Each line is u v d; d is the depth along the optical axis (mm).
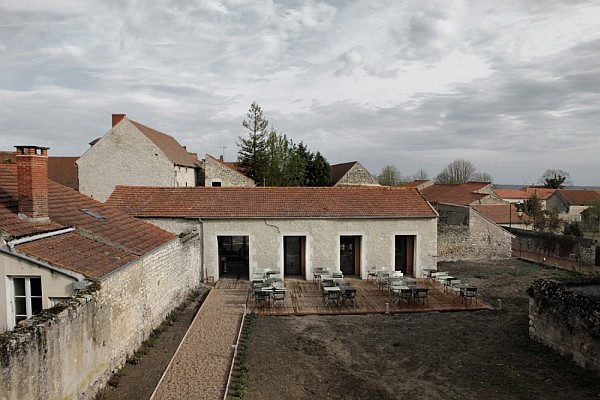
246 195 22406
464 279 22078
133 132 33812
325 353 12586
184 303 17344
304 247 21594
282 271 21062
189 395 9891
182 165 35750
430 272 20594
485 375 11242
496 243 27781
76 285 9695
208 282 20672
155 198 22125
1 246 9594
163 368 11375
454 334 14188
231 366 11375
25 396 7043
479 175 90375
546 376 11156
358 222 21406
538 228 38219
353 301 17672
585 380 10906
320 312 16266
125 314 11516
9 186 12211
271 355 12344
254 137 47781
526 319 15727
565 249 27938
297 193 22766
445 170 92562
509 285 20828
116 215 15578
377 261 21594
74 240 11531
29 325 7504
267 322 15258
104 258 11156
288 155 46719
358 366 11750
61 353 8203
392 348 13008
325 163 49688
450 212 30734
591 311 11281
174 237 16234
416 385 10703
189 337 13609
